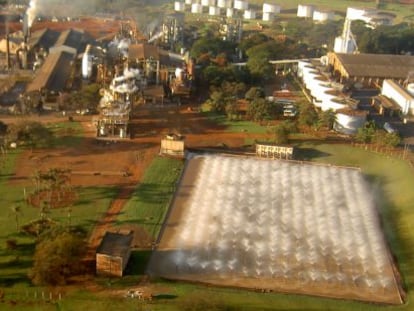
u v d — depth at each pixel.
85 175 106.31
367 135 130.50
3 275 74.25
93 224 88.94
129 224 90.12
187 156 120.06
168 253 83.50
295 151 126.50
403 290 78.81
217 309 70.38
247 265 82.38
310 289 77.44
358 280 80.69
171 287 74.81
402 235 93.19
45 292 71.69
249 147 126.81
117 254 75.81
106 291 72.88
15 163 109.00
